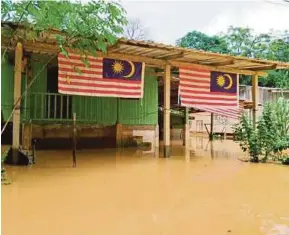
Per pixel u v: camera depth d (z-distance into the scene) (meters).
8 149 8.94
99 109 12.88
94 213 4.86
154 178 7.53
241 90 21.09
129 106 13.58
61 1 6.25
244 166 9.43
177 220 4.58
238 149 14.00
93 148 12.71
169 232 4.12
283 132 10.54
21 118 10.68
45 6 6.08
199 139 19.48
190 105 11.36
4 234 3.98
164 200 5.62
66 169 8.41
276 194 6.13
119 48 9.55
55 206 5.19
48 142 11.75
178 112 17.69
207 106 11.63
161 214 4.84
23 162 8.81
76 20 6.68
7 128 10.42
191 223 4.46
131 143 13.57
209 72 11.70
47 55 10.95
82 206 5.21
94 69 10.05
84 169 8.47
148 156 11.18
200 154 12.09
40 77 11.54
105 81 10.20
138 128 13.77
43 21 6.41
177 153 12.36
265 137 10.34
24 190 6.18
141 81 10.67
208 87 11.66
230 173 8.30
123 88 10.42
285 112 10.62
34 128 11.45
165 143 10.98
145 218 4.65
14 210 4.95
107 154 11.39
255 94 12.71
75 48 8.42
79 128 12.43
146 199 5.67
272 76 25.81
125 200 5.59
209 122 22.92
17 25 6.98
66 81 9.68
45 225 4.32
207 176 7.86
